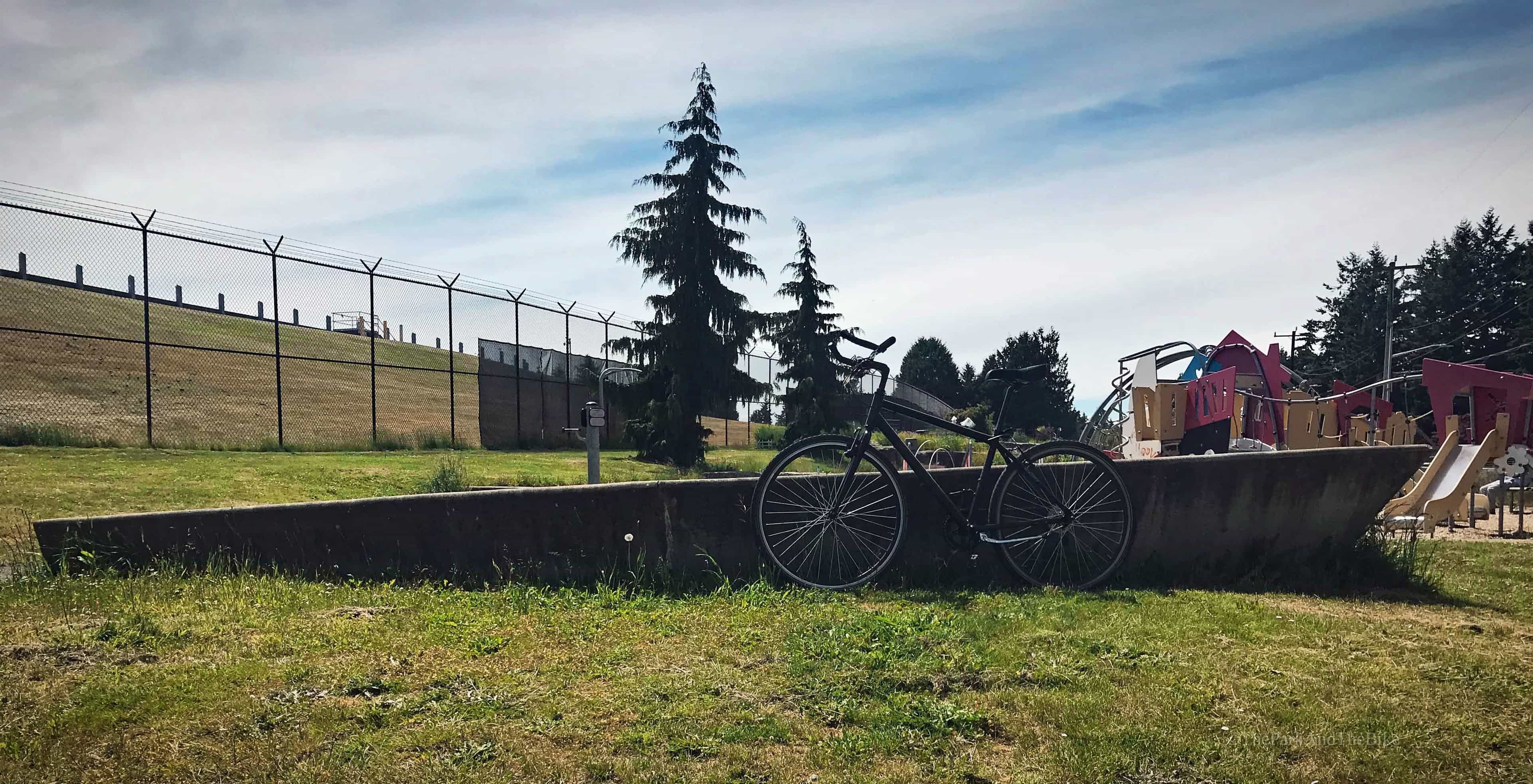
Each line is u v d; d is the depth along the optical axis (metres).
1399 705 3.17
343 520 5.47
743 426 36.12
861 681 3.42
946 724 2.99
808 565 5.30
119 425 20.36
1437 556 6.75
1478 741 2.87
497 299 22.27
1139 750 2.76
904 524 5.24
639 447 22.31
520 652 3.85
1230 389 12.42
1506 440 12.17
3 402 20.88
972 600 4.83
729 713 3.11
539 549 5.41
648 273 22.70
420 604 4.76
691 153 22.44
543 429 23.97
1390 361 27.64
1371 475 5.82
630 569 5.37
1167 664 3.63
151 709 3.06
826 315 29.28
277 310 16.94
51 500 7.76
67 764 2.62
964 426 5.46
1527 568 6.22
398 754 2.75
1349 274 68.56
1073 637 3.99
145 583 4.99
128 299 33.12
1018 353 63.16
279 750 2.75
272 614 4.39
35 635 3.86
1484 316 52.62
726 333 22.97
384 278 19.31
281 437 16.69
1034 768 2.67
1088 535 5.47
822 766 2.68
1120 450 14.27
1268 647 3.89
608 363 26.80
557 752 2.78
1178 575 5.59
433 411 31.52
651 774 2.61
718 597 4.96
